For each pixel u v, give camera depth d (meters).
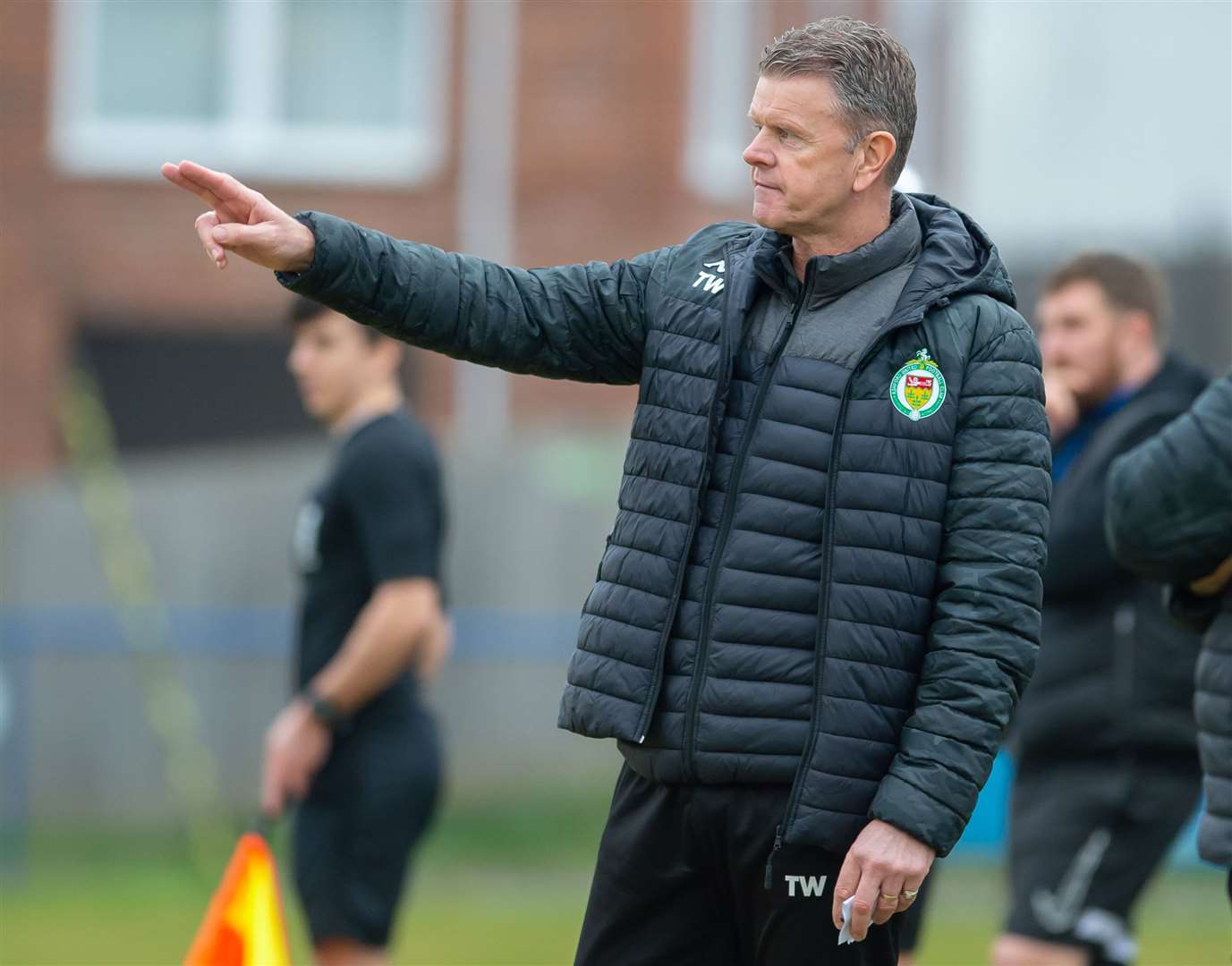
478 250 55.09
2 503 47.28
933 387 11.84
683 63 54.72
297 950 29.80
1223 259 71.06
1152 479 13.32
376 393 20.17
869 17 62.09
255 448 57.00
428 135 55.66
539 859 43.38
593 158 54.84
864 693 11.62
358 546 19.73
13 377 55.16
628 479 12.50
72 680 46.50
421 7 55.62
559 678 47.56
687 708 11.84
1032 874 18.95
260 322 56.38
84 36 55.66
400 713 19.69
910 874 11.39
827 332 12.08
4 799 45.88
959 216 12.58
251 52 55.91
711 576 11.92
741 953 12.60
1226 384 13.33
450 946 30.39
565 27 54.75
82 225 55.72
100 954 30.05
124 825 46.00
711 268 12.61
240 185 11.85
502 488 48.78
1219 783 12.98
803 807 11.59
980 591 11.62
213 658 46.94
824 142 11.94
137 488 47.69
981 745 11.51
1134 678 18.67
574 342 12.86
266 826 19.48
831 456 11.80
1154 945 32.41
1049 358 19.92
